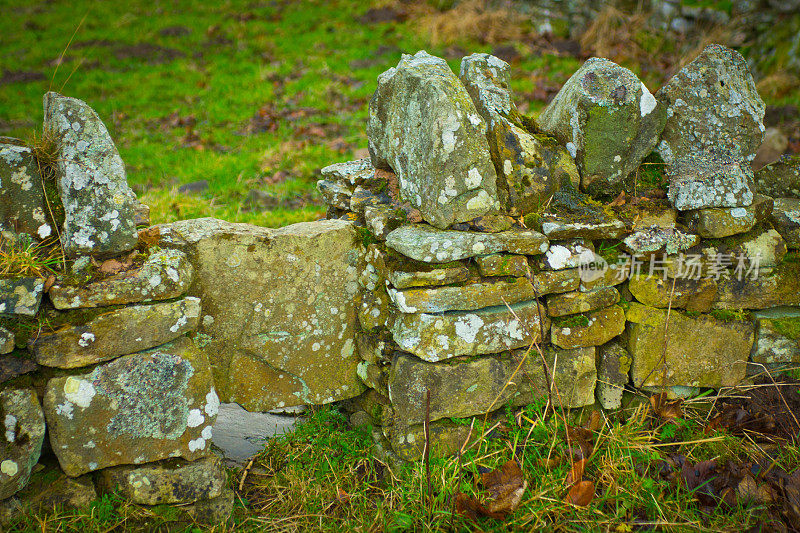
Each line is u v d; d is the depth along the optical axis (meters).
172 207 4.41
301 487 2.56
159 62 8.55
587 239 2.56
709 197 2.56
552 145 2.62
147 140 6.19
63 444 2.14
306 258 2.57
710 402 2.83
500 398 2.58
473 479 2.47
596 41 8.60
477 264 2.44
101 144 2.11
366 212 2.68
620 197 2.64
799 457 2.54
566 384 2.67
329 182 3.10
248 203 4.72
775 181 2.97
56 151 2.11
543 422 2.55
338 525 2.40
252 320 2.56
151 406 2.22
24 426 2.07
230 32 9.59
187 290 2.36
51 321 2.08
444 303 2.39
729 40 8.17
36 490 2.16
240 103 7.18
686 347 2.71
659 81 7.57
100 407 2.16
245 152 5.82
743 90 2.61
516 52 8.54
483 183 2.42
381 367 2.63
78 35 9.41
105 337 2.12
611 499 2.37
